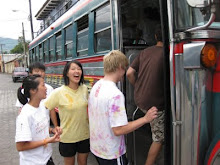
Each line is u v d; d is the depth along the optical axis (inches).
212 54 80.4
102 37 152.3
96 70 160.1
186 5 84.0
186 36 81.4
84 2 180.5
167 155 94.0
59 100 112.2
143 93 106.5
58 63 265.7
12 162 180.9
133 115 129.3
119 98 84.8
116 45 128.8
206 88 84.2
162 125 105.7
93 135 93.7
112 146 89.3
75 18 201.3
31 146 91.2
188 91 83.4
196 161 85.7
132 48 138.6
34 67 147.3
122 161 92.1
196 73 82.3
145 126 143.1
